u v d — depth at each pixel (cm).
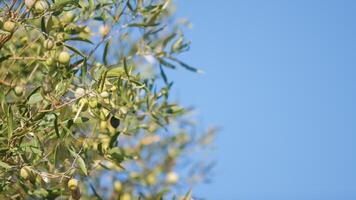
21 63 375
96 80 325
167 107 410
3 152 320
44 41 341
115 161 366
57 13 337
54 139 339
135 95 388
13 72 378
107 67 333
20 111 325
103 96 324
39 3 331
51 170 348
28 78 370
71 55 346
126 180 492
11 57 356
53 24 347
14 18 332
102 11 380
